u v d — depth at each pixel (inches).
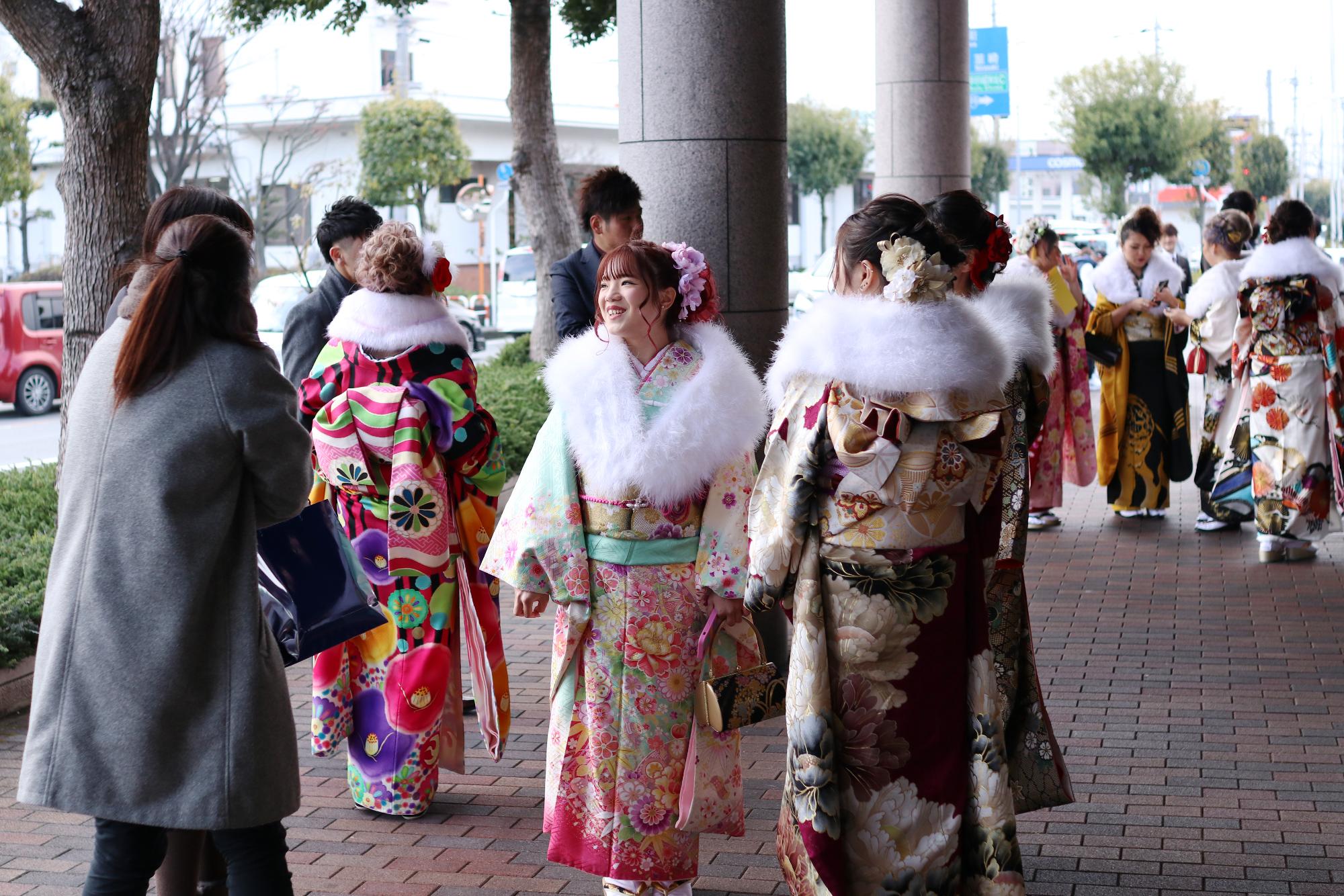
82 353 261.3
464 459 156.0
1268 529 274.8
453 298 910.4
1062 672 210.1
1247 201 368.5
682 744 128.7
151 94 265.7
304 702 200.5
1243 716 188.4
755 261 191.3
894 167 400.8
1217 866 141.9
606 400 125.7
